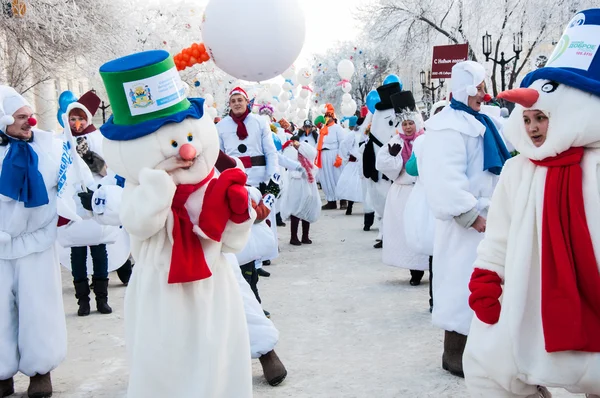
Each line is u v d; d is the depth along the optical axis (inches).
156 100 118.1
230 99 266.8
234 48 118.9
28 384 187.3
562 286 104.3
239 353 126.5
